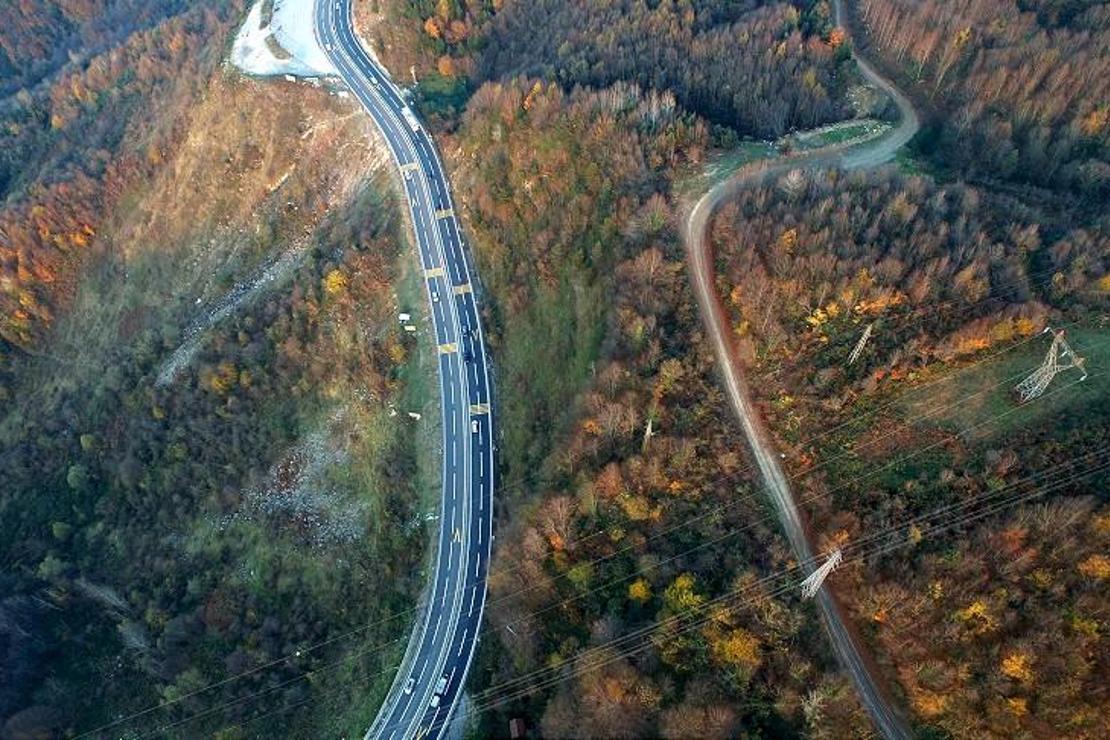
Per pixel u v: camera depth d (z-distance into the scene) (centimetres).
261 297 16988
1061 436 9662
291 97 19012
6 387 18725
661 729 9181
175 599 14862
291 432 15550
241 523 15100
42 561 16062
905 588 9038
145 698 14062
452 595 13212
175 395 16438
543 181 15488
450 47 19525
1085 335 10694
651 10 18838
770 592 9638
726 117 16525
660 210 13588
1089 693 7812
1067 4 16262
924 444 10238
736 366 11844
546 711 10425
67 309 19350
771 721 8994
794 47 16988
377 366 15538
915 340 10875
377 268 16438
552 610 11138
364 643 13162
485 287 15988
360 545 14162
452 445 14638
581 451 11756
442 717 12069
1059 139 13925
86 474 16625
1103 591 8181
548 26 19362
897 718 8838
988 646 8456
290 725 12731
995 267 11512
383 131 18200
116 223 19800
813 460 10700
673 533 10588
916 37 16925
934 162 15050
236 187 18938
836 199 12862
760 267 12156
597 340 13475
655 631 9769
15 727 13612
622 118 15288
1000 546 8856
